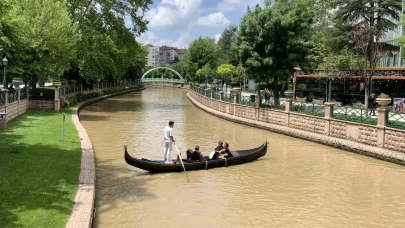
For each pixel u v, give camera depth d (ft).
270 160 59.21
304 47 91.15
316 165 56.24
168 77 430.61
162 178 47.55
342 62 125.08
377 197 42.42
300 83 139.44
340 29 121.39
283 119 86.84
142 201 38.99
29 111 97.25
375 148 60.49
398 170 53.62
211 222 34.35
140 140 72.28
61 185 35.40
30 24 97.55
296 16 90.53
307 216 36.52
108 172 49.26
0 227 24.85
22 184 34.47
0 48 74.84
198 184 45.75
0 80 129.90
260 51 93.97
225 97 117.70
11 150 47.78
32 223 26.05
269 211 37.63
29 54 97.60
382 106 61.62
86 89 169.48
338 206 39.47
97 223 32.96
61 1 113.29
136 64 299.99
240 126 96.73
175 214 35.88
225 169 53.16
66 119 84.99
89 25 129.29
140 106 148.25
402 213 37.83
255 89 177.47
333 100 122.01
